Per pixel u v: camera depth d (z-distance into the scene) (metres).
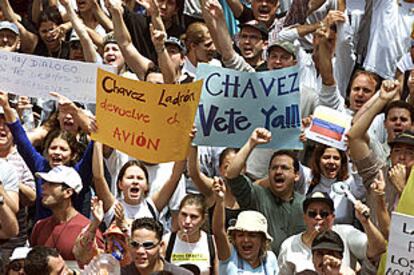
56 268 23.78
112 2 29.55
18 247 26.08
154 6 30.30
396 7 33.03
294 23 32.16
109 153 27.58
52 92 26.72
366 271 25.16
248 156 26.12
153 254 23.91
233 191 26.31
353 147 26.70
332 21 29.62
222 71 26.50
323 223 25.41
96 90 25.50
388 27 32.91
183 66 30.38
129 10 31.66
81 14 32.12
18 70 27.06
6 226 26.06
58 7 32.12
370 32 33.09
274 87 26.52
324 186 27.33
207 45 30.61
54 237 25.45
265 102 26.55
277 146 26.58
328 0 32.59
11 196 26.23
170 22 32.09
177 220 25.95
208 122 26.53
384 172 26.66
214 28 29.94
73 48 30.45
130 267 24.06
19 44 31.55
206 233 25.95
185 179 27.84
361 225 26.75
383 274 24.38
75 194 26.17
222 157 27.25
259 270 25.33
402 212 24.02
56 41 31.77
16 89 27.08
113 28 29.80
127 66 30.84
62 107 26.61
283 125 26.55
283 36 31.62
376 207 25.03
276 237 26.30
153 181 27.05
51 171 25.72
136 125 25.44
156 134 25.42
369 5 33.22
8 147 27.30
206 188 26.92
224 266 25.31
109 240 24.94
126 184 26.17
